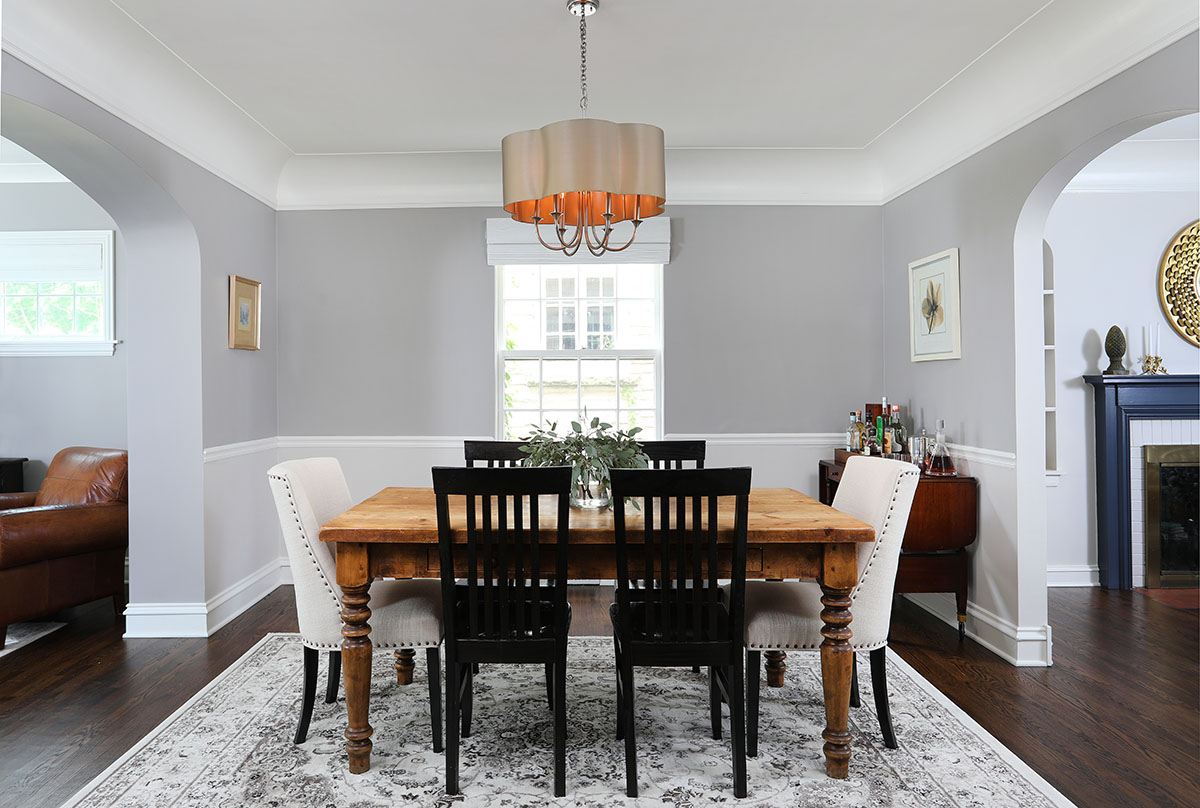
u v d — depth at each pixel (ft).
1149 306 15.24
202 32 9.80
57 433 16.29
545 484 7.49
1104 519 14.97
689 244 15.58
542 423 16.07
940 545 11.99
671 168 15.26
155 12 9.25
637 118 13.09
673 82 11.58
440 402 15.65
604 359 16.08
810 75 11.32
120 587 13.38
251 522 14.32
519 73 11.18
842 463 14.38
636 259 15.39
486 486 7.48
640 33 9.93
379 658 11.35
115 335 16.22
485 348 15.62
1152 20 8.45
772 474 15.64
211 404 12.70
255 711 9.35
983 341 11.86
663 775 7.83
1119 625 12.66
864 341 15.65
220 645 11.88
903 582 12.13
